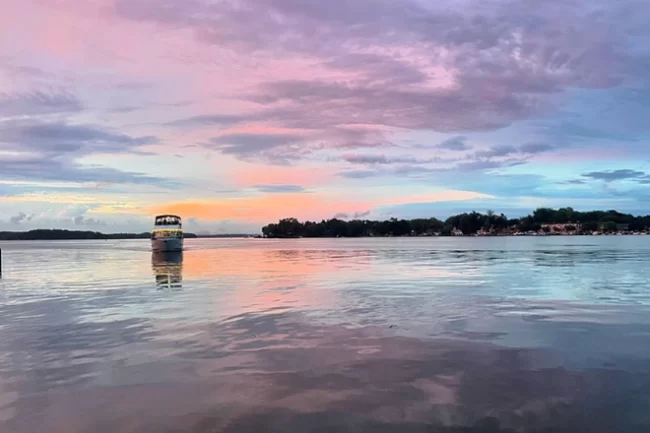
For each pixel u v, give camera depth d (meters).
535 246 84.06
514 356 9.46
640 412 6.71
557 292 19.19
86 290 21.44
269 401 7.17
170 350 10.06
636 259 42.62
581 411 6.75
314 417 6.60
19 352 10.05
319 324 12.69
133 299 18.06
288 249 88.62
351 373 8.44
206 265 40.22
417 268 33.62
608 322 12.77
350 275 28.20
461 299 17.27
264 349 10.08
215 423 6.45
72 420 6.59
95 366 8.98
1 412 6.88
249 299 17.67
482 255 53.22
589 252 57.66
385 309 15.09
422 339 10.89
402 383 7.91
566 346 10.20
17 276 29.62
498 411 6.76
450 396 7.32
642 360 9.17
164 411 6.85
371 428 6.25
